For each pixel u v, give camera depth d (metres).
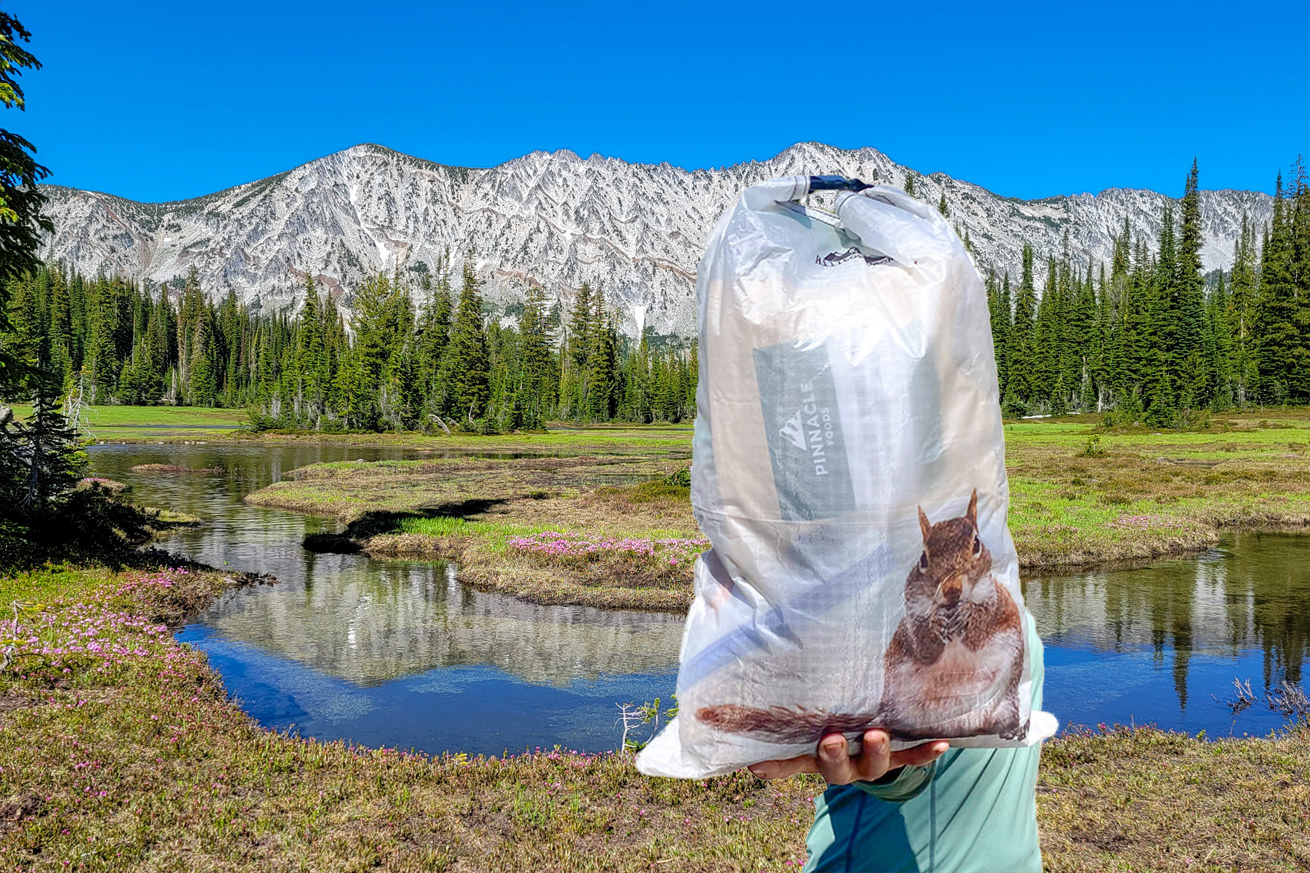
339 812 5.81
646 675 10.20
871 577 1.21
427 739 8.12
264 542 19.86
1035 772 1.54
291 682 9.91
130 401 113.38
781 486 1.24
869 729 1.28
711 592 1.41
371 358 79.00
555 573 15.83
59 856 4.95
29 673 8.52
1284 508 23.30
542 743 8.00
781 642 1.25
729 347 1.29
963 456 1.26
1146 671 10.19
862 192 1.38
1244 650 11.05
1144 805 5.77
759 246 1.31
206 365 121.88
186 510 25.42
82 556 15.08
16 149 13.04
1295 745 6.96
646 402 104.44
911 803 1.49
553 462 45.28
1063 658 10.76
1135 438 53.19
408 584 15.48
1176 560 17.44
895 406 1.21
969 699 1.28
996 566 1.30
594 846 5.41
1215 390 71.94
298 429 75.81
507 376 93.19
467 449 57.75
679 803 6.09
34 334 101.81
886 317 1.25
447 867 5.08
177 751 6.76
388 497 28.08
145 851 5.14
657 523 21.88
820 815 1.68
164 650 10.05
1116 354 78.44
